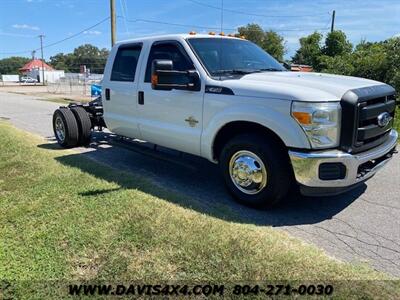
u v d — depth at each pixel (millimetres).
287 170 3941
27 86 57781
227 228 3525
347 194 4684
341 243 3436
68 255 3137
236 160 4254
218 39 5078
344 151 3680
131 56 5559
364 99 3740
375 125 3980
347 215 4062
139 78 5328
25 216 3898
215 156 4602
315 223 3865
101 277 2846
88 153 6875
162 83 4422
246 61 4953
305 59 31453
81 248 3234
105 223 3654
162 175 5473
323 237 3553
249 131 4215
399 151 6852
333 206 4312
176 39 4844
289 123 3697
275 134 3887
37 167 5641
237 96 4078
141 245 3234
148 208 3969
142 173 5566
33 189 4672
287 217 4008
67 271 2928
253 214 4078
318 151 3654
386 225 3818
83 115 7273
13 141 7703
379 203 4395
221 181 5219
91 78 47406
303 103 3602
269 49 40438
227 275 2809
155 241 3283
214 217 3840
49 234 3490
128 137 5820
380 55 16125
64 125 7125
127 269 2924
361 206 4312
